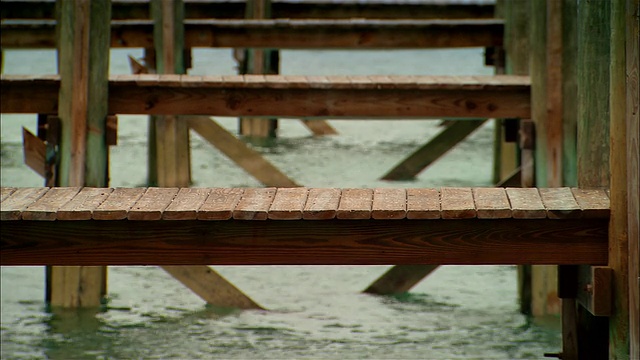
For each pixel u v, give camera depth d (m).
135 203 20.73
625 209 20.00
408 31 40.53
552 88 28.66
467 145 50.78
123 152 47.44
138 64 38.72
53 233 20.67
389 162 47.16
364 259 20.61
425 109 30.55
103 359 25.94
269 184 37.97
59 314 28.98
